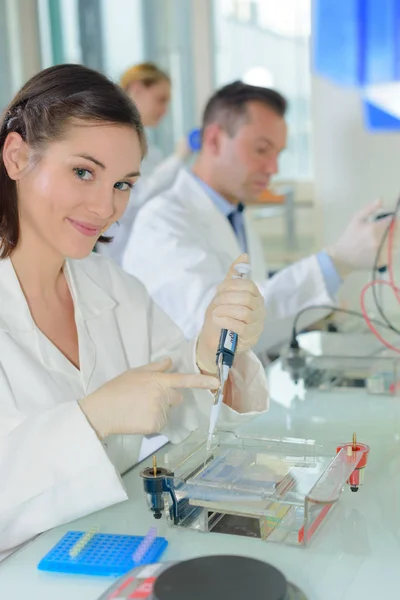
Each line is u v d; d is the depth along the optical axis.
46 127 0.98
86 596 0.76
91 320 1.18
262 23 3.70
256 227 3.85
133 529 0.90
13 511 0.92
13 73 3.83
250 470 0.91
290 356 1.52
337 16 3.21
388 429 1.24
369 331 1.74
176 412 1.21
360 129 3.28
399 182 3.27
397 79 3.19
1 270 1.10
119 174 1.00
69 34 3.87
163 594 0.66
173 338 1.33
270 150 1.99
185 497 0.89
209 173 2.04
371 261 1.74
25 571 0.81
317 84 3.29
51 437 0.92
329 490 0.86
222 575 0.70
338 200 3.35
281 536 0.86
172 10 3.77
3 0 3.76
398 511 0.93
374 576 0.78
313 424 1.27
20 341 1.08
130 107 1.01
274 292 1.78
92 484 0.92
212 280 1.83
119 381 0.97
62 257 1.13
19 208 1.08
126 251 1.98
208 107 2.01
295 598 0.71
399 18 3.13
